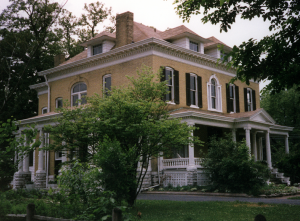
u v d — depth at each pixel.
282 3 13.12
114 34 32.03
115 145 11.59
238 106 33.44
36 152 34.12
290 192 22.11
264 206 14.92
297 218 11.82
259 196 20.02
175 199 18.91
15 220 10.15
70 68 32.81
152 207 15.10
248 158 22.16
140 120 14.62
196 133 28.98
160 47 27.23
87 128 15.74
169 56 28.02
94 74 30.80
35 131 10.89
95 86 30.55
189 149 24.80
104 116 14.94
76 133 15.99
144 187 24.62
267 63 12.77
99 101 16.42
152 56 26.64
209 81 31.23
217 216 12.27
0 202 10.72
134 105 14.41
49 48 41.81
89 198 10.51
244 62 12.99
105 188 11.05
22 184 29.75
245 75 13.23
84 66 31.69
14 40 36.94
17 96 40.09
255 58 12.93
